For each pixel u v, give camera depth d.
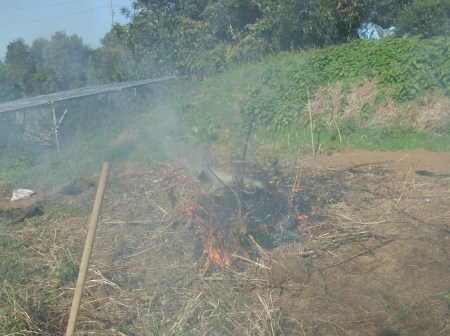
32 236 7.91
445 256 6.34
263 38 20.50
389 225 7.30
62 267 6.54
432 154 10.90
